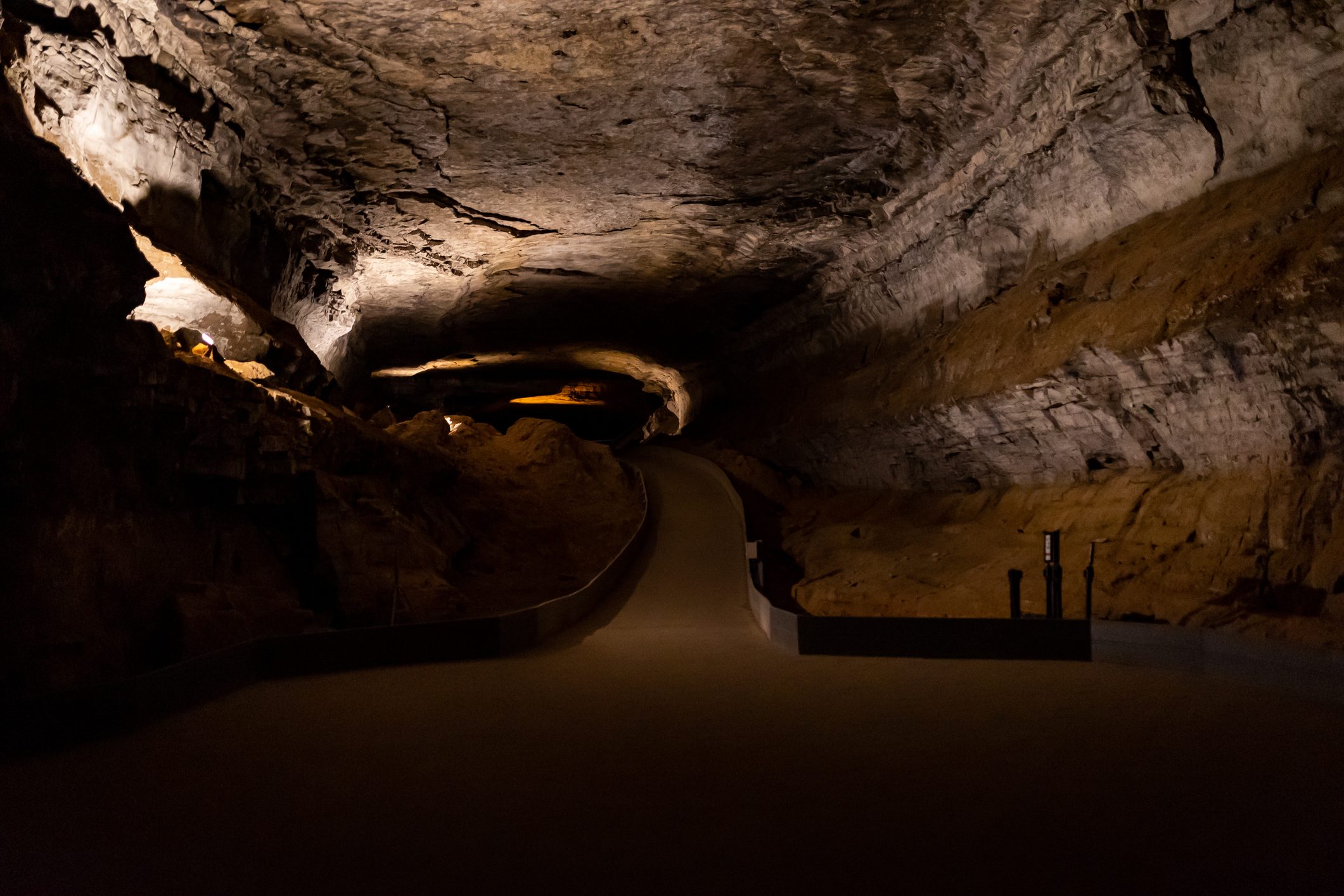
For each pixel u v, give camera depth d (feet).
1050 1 38.58
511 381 142.72
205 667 30.17
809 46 42.39
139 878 14.39
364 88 46.60
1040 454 54.95
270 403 46.19
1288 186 35.96
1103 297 45.57
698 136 52.44
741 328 100.22
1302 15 34.04
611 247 72.38
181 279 45.42
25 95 35.29
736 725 25.58
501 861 14.90
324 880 14.21
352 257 71.15
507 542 75.72
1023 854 14.85
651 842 15.76
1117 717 25.57
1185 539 41.19
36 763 21.77
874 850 15.11
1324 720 24.75
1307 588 33.76
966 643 37.76
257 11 39.81
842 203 62.64
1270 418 37.09
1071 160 47.21
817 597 57.72
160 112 43.96
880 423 69.15
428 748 23.07
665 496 88.43
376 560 53.16
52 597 31.24
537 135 52.13
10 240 27.99
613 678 34.53
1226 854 14.70
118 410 35.01
